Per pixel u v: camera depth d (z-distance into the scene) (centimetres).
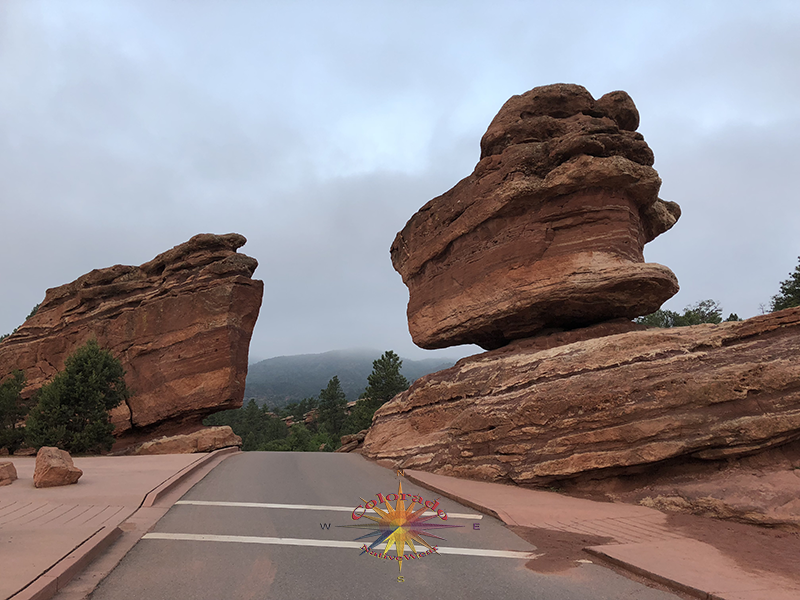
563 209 1653
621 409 1152
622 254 1572
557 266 1622
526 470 1260
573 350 1409
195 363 2991
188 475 1416
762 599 543
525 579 629
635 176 1574
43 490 1038
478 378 1672
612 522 902
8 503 899
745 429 1027
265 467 1722
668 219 1873
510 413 1362
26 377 3475
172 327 3098
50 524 759
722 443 1043
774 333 1162
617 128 1686
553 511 980
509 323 1802
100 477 1253
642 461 1095
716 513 923
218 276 3139
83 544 652
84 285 3494
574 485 1197
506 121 1855
